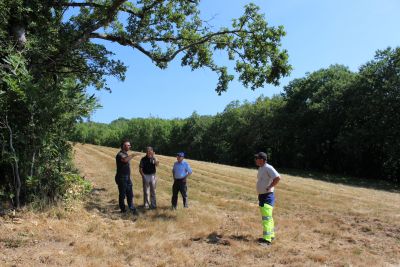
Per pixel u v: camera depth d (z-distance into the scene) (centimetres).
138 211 1122
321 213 1254
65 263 665
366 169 3878
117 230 910
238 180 2239
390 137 3394
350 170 4100
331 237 948
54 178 1059
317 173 4084
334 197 1703
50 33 1321
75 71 1644
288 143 5022
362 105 3609
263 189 891
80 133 1141
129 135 8900
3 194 964
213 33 1581
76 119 1088
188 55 1694
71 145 1141
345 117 4066
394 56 3509
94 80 1694
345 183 3041
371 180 3472
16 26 1179
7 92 984
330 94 4325
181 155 1220
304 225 1061
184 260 716
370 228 1050
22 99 980
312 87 4912
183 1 1612
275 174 879
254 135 5747
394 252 834
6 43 1119
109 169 2239
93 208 1113
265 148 5659
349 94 4000
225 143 6431
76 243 778
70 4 1386
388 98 3412
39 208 981
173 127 8119
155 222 997
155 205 1196
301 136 4684
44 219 912
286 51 1563
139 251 756
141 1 1564
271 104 5769
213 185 1912
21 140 994
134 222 1011
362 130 3541
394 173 3538
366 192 2195
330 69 4944
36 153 1038
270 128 5438
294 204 1412
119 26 1603
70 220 946
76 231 868
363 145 3628
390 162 3569
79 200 1147
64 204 1039
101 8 1395
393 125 3416
